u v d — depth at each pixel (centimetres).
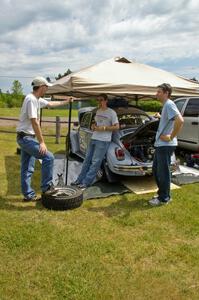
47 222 420
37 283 289
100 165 560
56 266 318
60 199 458
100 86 507
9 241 363
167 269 318
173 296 277
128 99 778
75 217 440
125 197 523
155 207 480
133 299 272
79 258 334
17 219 427
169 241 376
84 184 552
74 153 776
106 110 534
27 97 444
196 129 778
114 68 573
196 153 797
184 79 633
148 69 618
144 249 355
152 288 287
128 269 315
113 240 374
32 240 367
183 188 571
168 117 439
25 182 486
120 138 575
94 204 491
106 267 318
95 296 273
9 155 837
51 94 622
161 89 444
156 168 476
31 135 460
